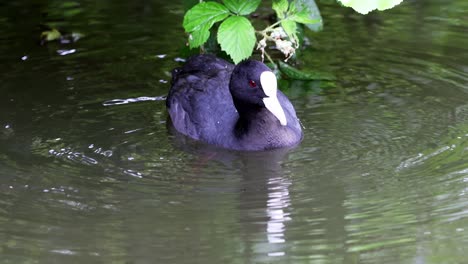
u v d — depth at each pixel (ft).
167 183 35.35
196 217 32.01
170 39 52.85
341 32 53.67
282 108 40.50
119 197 33.83
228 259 28.89
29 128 41.29
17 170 36.42
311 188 34.50
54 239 30.37
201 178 35.96
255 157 38.55
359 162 36.94
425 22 54.60
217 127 40.68
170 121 42.75
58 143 39.55
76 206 33.01
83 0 59.31
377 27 54.29
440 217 31.50
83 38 53.21
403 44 51.47
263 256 28.99
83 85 46.68
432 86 45.57
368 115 42.27
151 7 57.98
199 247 29.73
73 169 36.70
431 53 50.01
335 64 49.03
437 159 36.78
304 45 51.85
